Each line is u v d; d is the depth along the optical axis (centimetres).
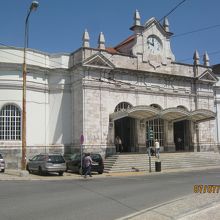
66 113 3425
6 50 3216
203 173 2680
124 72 3559
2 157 2877
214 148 4144
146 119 3584
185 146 4050
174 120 3800
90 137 3250
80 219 973
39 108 3334
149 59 3759
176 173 2759
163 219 912
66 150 3384
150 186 1780
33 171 2825
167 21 3950
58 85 3422
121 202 1261
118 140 3516
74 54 3441
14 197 1402
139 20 3741
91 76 3341
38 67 3325
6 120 3173
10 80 3192
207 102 4172
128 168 3008
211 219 865
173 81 3934
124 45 3884
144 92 3694
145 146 3647
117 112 3312
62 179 2345
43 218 987
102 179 2317
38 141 3294
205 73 4128
